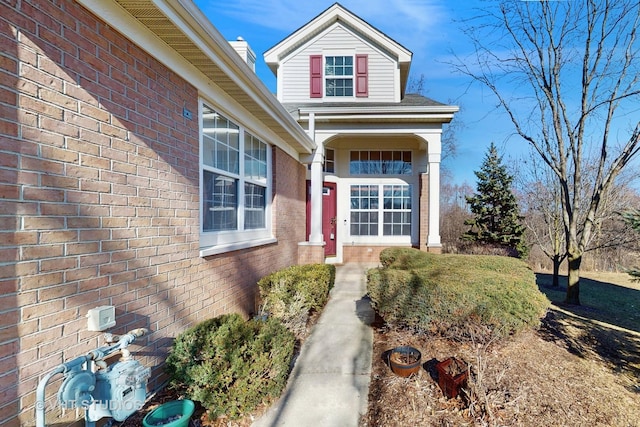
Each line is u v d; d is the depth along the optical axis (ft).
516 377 10.16
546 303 12.61
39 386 5.57
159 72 9.61
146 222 8.98
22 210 5.76
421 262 18.78
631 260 36.96
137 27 8.61
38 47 6.07
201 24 9.45
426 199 32.81
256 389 8.29
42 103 6.14
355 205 34.35
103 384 6.49
